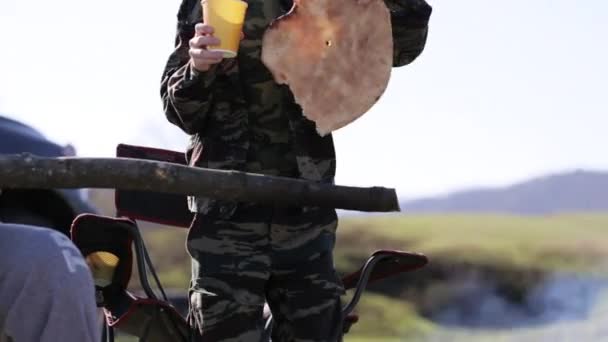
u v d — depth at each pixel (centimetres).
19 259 560
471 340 3669
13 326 558
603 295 4138
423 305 3953
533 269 4438
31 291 557
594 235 5478
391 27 620
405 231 5109
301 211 620
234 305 611
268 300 639
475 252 4569
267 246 618
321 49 610
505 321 3969
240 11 580
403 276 4028
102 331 657
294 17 607
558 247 4909
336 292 628
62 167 541
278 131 621
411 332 3650
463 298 4094
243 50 617
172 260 3075
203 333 616
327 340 628
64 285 559
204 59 581
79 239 626
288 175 622
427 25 636
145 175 550
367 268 646
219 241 615
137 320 631
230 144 618
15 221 728
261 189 566
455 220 5575
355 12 613
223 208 613
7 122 768
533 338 3653
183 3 625
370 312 3744
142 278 625
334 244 638
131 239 634
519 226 5850
